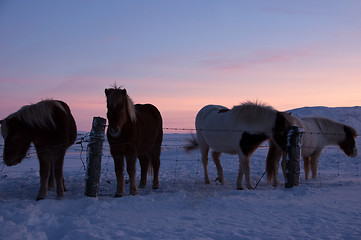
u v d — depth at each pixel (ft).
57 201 15.37
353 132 27.43
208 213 13.15
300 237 9.77
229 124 21.44
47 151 17.54
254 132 20.42
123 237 9.93
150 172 23.16
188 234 10.19
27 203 15.03
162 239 9.72
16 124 16.99
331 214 12.51
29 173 29.55
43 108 17.35
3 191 20.48
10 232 10.42
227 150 22.13
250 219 12.05
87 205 14.76
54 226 11.55
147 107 23.34
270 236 9.91
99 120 16.76
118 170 18.26
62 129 17.85
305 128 24.98
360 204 14.25
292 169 19.43
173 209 14.11
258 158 43.01
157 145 23.40
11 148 16.80
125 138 18.11
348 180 25.00
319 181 24.61
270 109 20.81
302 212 12.97
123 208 14.21
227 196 16.51
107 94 17.69
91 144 16.66
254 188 20.89
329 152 50.72
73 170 32.12
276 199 16.06
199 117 25.86
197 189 21.03
